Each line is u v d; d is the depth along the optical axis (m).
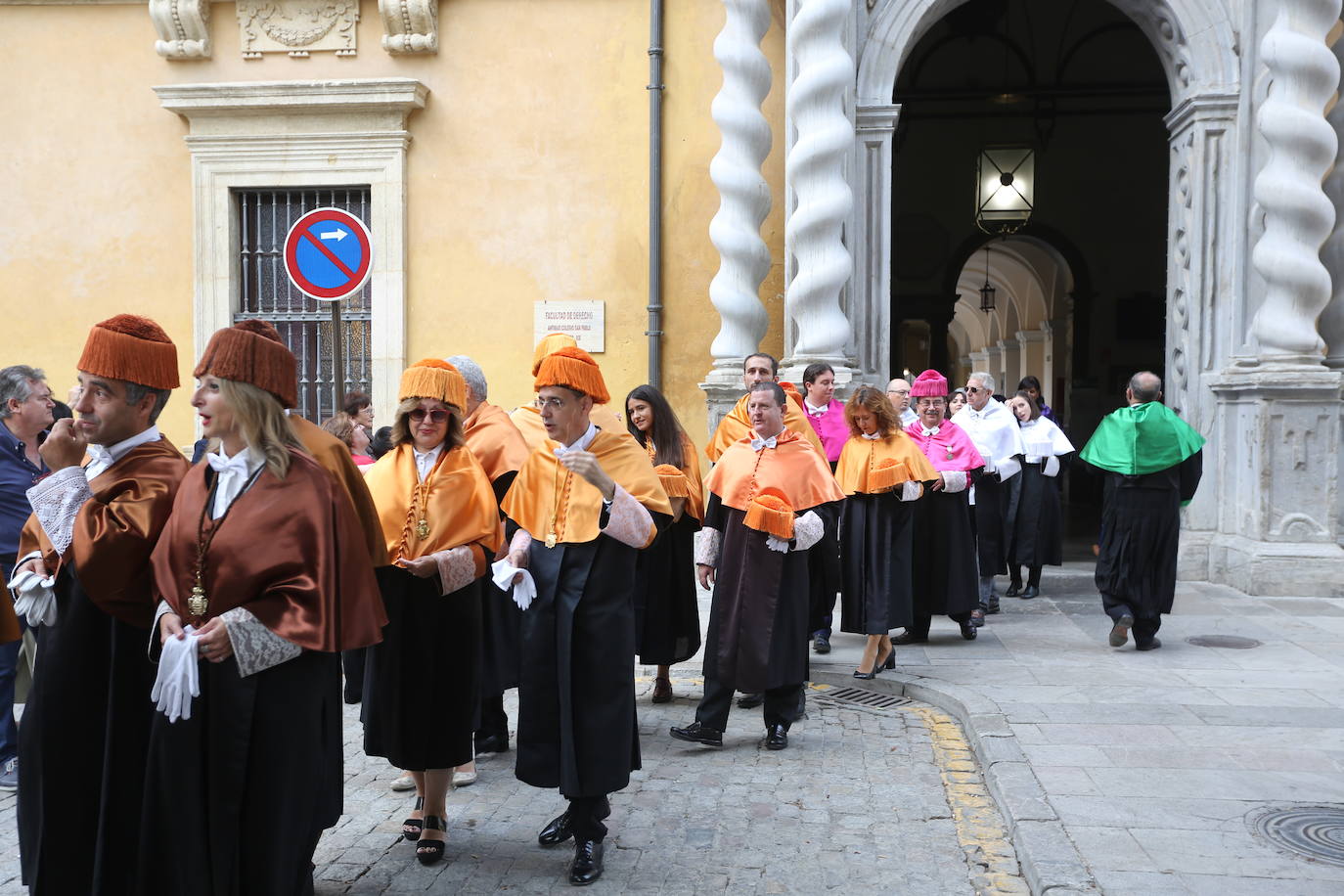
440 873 4.05
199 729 2.92
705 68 10.66
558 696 3.99
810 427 6.52
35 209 11.10
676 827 4.52
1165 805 4.42
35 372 5.29
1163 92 16.80
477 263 10.88
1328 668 6.85
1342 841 4.03
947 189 17.78
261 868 2.93
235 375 2.98
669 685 6.55
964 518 7.73
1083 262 17.73
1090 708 5.91
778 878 4.00
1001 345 25.95
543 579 4.04
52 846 3.16
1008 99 16.92
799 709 5.64
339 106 10.64
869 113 10.01
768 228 10.70
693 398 10.76
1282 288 9.33
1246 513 9.57
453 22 10.80
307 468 3.04
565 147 10.79
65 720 3.18
